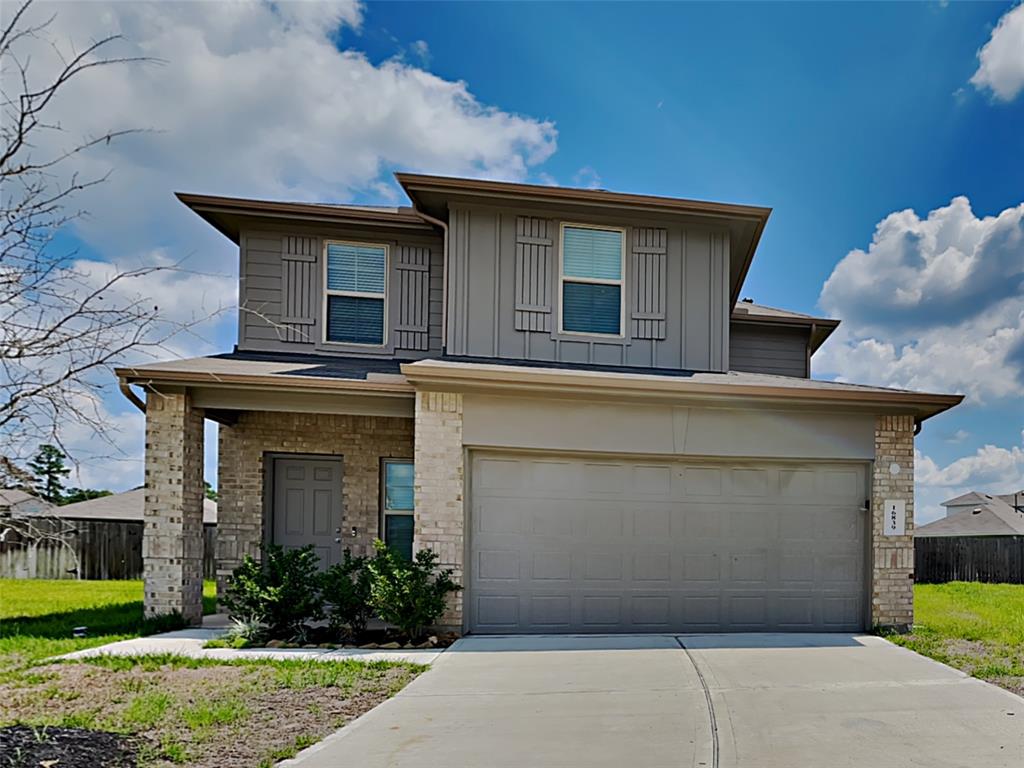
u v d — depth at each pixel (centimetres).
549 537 789
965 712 489
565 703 505
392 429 1009
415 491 764
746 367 1402
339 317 1027
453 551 759
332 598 722
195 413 836
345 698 514
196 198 963
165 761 376
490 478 788
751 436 812
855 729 452
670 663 629
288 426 992
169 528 798
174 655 642
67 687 530
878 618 799
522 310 932
